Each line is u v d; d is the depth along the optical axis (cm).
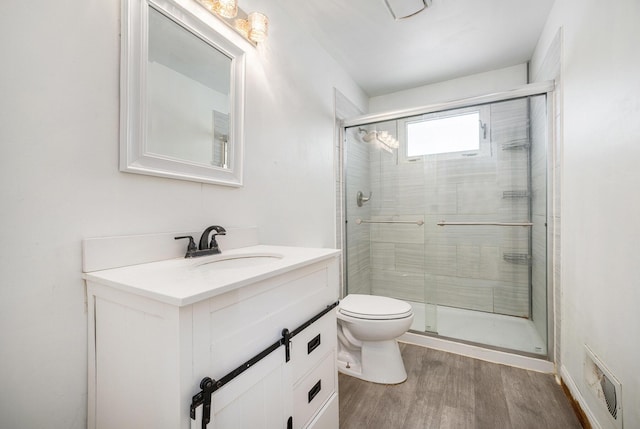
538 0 163
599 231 113
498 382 157
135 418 63
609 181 105
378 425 126
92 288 73
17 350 65
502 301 228
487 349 183
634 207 90
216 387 59
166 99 96
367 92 288
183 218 102
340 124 238
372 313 156
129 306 63
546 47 183
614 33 101
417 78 260
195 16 104
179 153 100
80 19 75
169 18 97
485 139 224
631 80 91
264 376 73
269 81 148
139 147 87
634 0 88
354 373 165
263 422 73
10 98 63
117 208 83
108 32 80
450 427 124
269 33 149
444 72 249
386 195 259
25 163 65
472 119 226
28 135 66
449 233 241
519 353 176
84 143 76
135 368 63
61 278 71
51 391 70
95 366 73
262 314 74
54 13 70
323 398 103
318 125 198
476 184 229
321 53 204
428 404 140
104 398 71
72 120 73
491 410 135
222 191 119
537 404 138
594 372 117
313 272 99
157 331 57
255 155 137
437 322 223
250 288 71
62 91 71
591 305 120
